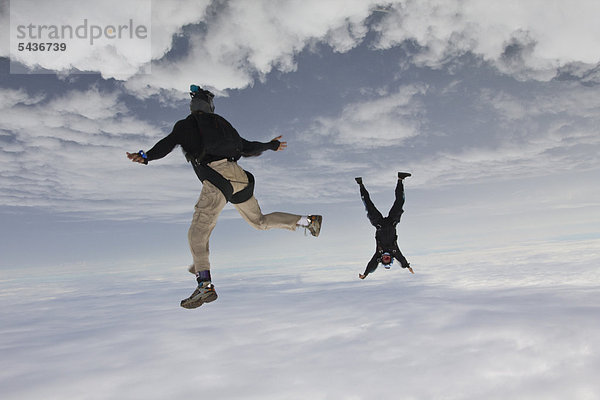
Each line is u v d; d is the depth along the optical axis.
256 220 3.21
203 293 2.78
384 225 6.31
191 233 2.86
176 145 2.83
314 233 3.28
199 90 3.07
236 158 3.07
